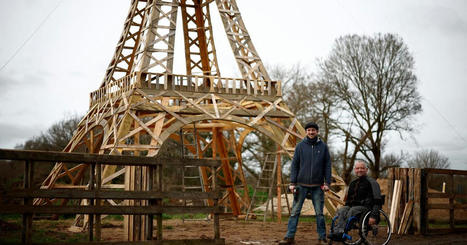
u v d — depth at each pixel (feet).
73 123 128.67
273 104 56.75
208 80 63.10
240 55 59.11
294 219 32.99
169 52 53.78
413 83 106.83
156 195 26.61
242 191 109.09
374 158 108.47
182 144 59.88
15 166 84.79
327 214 66.54
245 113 54.44
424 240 36.27
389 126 106.93
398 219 41.16
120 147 45.98
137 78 50.44
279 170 59.16
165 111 50.47
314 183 32.78
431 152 169.58
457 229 43.11
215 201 27.91
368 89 106.93
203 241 27.20
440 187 121.08
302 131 55.77
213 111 52.75
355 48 109.09
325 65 112.88
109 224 49.06
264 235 40.47
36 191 23.99
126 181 33.60
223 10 61.00
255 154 110.73
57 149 122.01
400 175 42.16
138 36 62.75
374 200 30.99
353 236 37.76
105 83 62.69
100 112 58.90
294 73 116.67
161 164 26.99
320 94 110.83
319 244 32.60
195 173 106.32
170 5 56.49
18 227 36.94
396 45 107.14
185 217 65.57
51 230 42.93
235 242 34.47
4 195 23.26
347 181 111.75
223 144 69.51
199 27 65.36
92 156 25.34
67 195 24.61
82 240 34.04
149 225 26.63
